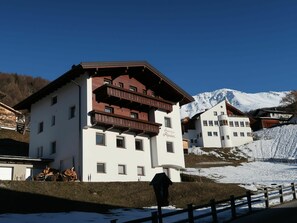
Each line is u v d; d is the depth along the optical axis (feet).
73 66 110.01
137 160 116.67
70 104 113.60
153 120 124.47
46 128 122.72
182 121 302.86
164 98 134.72
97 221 58.18
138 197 88.69
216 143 289.12
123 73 119.24
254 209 69.36
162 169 124.26
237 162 221.87
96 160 104.83
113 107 114.93
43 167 113.91
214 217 56.29
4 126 178.91
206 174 168.55
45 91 123.54
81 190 84.89
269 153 254.27
